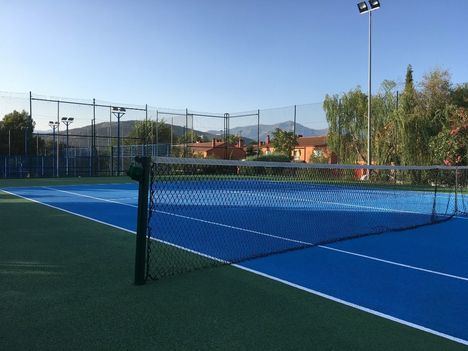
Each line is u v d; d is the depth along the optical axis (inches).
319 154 1418.6
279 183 735.1
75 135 1430.9
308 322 170.7
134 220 428.8
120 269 242.8
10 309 178.7
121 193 764.0
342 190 792.9
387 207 589.6
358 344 151.9
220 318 172.6
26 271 236.4
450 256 293.3
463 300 201.6
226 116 1667.1
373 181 899.4
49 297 194.1
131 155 1521.9
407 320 175.6
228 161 291.3
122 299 192.7
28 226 387.9
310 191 765.9
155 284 216.2
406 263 272.1
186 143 1658.5
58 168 1391.5
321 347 148.7
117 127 1483.8
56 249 292.2
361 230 395.5
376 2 1063.0
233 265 257.9
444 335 161.6
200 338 153.5
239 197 666.8
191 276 231.8
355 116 1289.4
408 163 1103.0
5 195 714.2
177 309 181.5
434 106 1167.6
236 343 150.0
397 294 209.0
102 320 168.2
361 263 269.9
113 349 143.7
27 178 1304.1
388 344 152.6
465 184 888.3
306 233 374.3
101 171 1469.0
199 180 578.2
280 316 176.2
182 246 310.0
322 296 203.3
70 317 170.9
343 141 1305.4
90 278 224.5
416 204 644.7
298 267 256.8
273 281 226.1
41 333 155.6
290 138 1969.7
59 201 617.3
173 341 150.6
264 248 309.4
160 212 494.0
